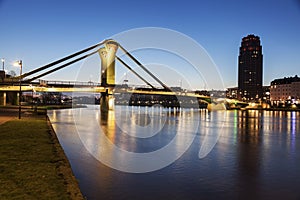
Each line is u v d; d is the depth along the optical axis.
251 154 20.52
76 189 9.41
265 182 12.85
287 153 21.28
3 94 82.50
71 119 47.97
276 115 92.75
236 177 13.63
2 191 8.99
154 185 12.02
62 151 15.69
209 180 13.00
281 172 14.86
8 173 10.89
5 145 17.02
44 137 20.95
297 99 177.25
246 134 35.72
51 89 81.94
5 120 35.03
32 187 9.41
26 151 15.24
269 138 31.94
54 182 9.98
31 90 78.50
